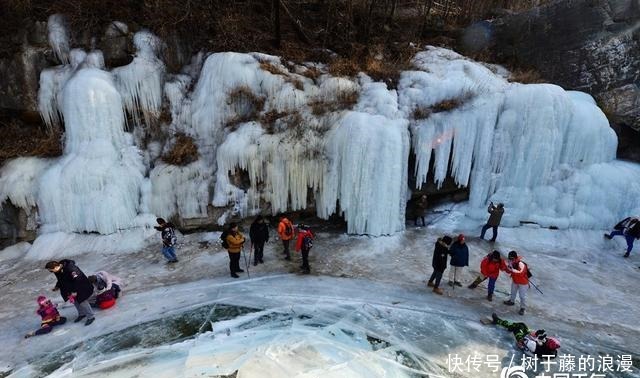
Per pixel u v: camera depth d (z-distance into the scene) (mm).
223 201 11477
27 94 11883
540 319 8297
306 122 11781
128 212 11289
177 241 11328
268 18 15250
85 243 10992
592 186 12219
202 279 9547
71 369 6586
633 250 11586
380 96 12055
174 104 12492
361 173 11219
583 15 13883
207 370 6367
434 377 6500
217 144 12023
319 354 6844
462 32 16750
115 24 12367
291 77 12438
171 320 7887
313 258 10562
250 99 12125
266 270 9938
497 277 9234
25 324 7930
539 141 11859
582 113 12234
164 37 12961
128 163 11586
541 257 11039
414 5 17453
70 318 8094
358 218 11539
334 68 13211
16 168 11086
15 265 10391
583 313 8617
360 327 7699
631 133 13859
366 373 6465
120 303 8547
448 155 12148
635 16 13383
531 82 14211
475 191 12516
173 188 11516
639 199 12359
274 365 6504
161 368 6504
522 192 12195
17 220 11117
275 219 12219
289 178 11625
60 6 12203
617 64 13680
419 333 7605
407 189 12344
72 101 11289
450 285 9438
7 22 11805
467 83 12500
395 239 11609
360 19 15836
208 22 13750
